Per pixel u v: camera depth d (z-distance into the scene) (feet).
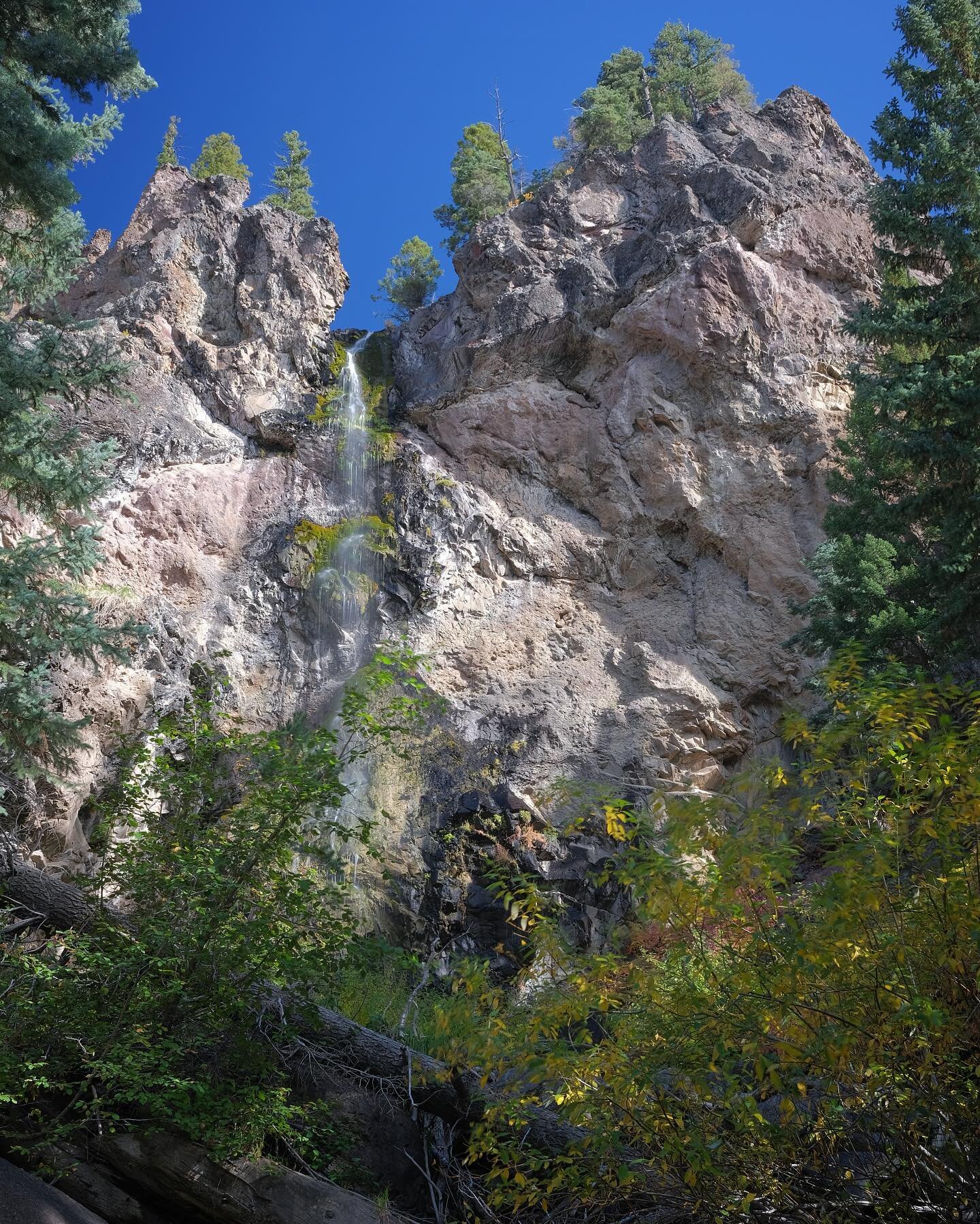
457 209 137.49
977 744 17.53
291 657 71.67
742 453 75.10
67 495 39.42
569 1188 20.11
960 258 49.16
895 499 60.75
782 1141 18.03
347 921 26.03
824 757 19.17
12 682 39.37
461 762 66.18
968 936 16.48
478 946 59.21
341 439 80.12
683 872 18.60
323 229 90.79
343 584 73.61
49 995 24.59
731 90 141.08
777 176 84.74
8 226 43.42
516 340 81.61
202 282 87.97
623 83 140.56
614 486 76.59
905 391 46.98
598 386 80.23
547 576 75.56
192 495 75.87
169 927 24.93
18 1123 23.80
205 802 27.66
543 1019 19.58
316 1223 22.56
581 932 58.39
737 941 18.47
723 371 76.74
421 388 84.69
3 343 37.32
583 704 69.41
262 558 74.33
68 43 36.09
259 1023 26.58
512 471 78.95
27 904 32.58
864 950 17.16
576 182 92.07
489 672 71.56
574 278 83.87
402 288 133.69
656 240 82.99
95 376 39.17
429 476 77.51
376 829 62.49
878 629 48.85
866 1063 17.35
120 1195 23.02
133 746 29.40
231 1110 23.40
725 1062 17.79
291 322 86.02
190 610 71.56
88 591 66.03
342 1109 26.55
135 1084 22.43
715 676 70.23
